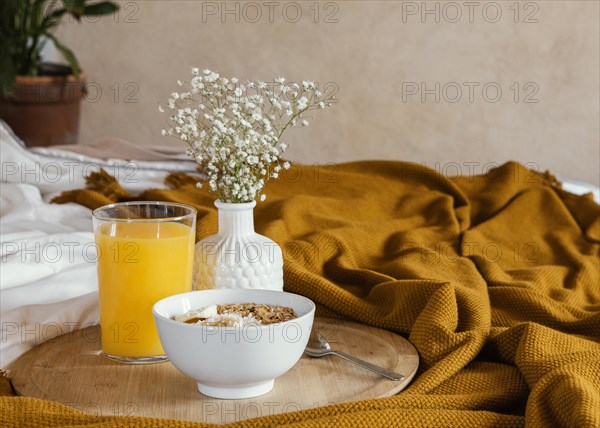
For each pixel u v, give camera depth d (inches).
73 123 144.6
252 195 47.1
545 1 147.2
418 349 46.6
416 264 62.2
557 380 37.8
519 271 64.3
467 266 62.3
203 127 45.8
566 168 151.4
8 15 138.1
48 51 157.8
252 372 38.3
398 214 77.9
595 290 63.4
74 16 137.3
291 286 53.6
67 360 44.4
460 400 39.6
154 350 43.9
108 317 43.8
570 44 147.4
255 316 40.8
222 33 157.2
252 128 45.2
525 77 150.2
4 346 46.3
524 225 75.6
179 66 159.3
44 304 50.4
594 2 145.1
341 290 52.6
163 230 44.0
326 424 34.6
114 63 160.1
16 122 138.9
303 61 156.3
